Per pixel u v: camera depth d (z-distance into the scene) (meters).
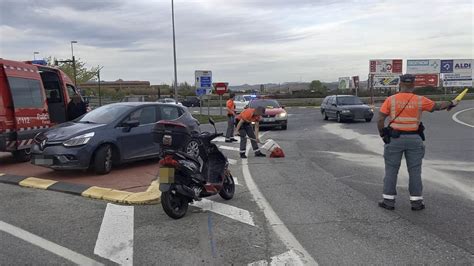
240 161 11.58
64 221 6.18
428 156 11.61
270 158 12.02
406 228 5.71
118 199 7.14
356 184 8.44
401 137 6.46
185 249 5.09
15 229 5.86
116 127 9.91
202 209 6.76
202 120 28.98
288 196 7.53
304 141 16.08
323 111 29.14
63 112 13.81
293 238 5.39
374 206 6.80
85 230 5.79
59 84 13.78
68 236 5.57
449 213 6.36
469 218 6.12
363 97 63.94
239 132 12.32
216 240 5.37
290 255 4.85
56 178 9.12
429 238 5.32
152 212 6.61
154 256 4.89
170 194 6.17
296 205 6.92
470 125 21.39
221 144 15.85
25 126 11.35
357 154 12.55
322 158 11.84
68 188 7.94
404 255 4.81
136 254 4.96
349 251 4.95
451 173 9.29
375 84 67.00
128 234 5.62
